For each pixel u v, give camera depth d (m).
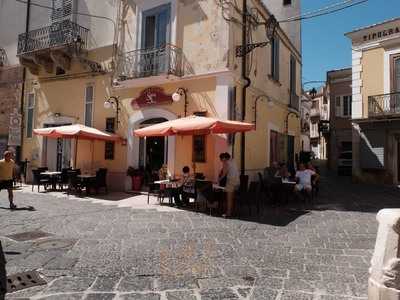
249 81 11.90
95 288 3.86
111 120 13.40
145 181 12.45
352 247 5.57
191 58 11.52
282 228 6.94
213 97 10.97
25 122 16.38
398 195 12.95
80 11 14.73
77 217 7.84
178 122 9.41
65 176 12.88
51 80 15.52
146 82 12.23
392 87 16.95
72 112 14.68
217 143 10.72
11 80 17.11
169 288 3.88
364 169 18.00
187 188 9.38
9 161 8.89
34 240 5.82
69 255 5.00
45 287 3.87
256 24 13.01
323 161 35.00
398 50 16.81
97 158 13.70
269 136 14.51
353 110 18.38
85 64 14.25
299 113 19.30
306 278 4.21
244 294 3.74
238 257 5.00
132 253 5.13
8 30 17.55
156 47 12.32
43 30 15.23
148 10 12.67
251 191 8.73
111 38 13.71
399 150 17.20
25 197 11.04
